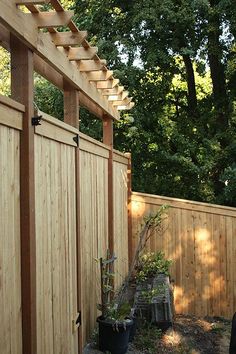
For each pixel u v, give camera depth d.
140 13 8.93
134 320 4.83
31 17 2.45
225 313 6.70
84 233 4.14
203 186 9.72
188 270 6.79
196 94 11.15
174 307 6.39
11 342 2.30
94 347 4.19
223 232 6.74
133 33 9.35
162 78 9.73
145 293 5.12
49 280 2.98
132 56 9.34
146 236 6.72
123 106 5.71
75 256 3.71
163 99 10.17
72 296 3.60
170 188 9.95
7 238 2.26
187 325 6.09
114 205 5.72
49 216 3.00
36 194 2.72
